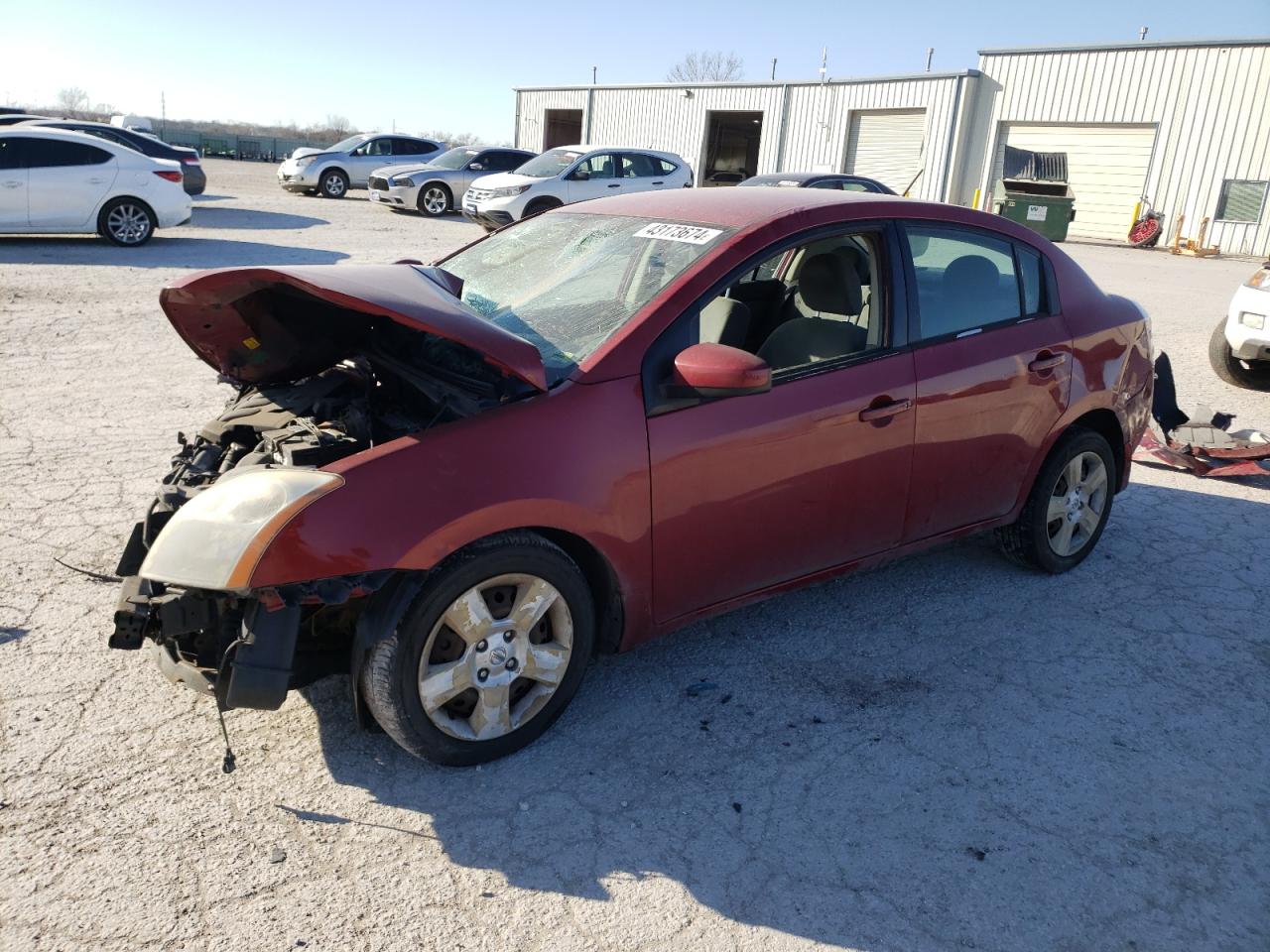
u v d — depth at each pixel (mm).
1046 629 3984
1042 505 4250
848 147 30609
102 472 5059
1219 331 8398
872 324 3596
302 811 2715
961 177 28469
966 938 2398
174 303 3113
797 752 3104
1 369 6996
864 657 3711
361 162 24484
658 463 3006
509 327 3334
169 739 2986
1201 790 2992
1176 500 5637
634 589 3084
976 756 3121
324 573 2508
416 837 2645
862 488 3535
